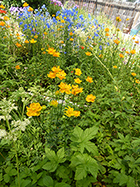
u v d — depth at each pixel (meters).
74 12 4.38
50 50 2.20
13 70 3.04
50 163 1.50
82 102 2.29
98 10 10.20
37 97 2.32
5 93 2.51
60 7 7.83
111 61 3.60
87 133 1.71
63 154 1.57
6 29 3.35
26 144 1.83
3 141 1.60
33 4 7.38
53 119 1.85
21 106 2.35
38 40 3.95
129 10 9.68
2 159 1.68
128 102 2.08
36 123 1.98
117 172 1.58
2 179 1.49
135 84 2.94
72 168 1.58
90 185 1.55
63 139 1.74
